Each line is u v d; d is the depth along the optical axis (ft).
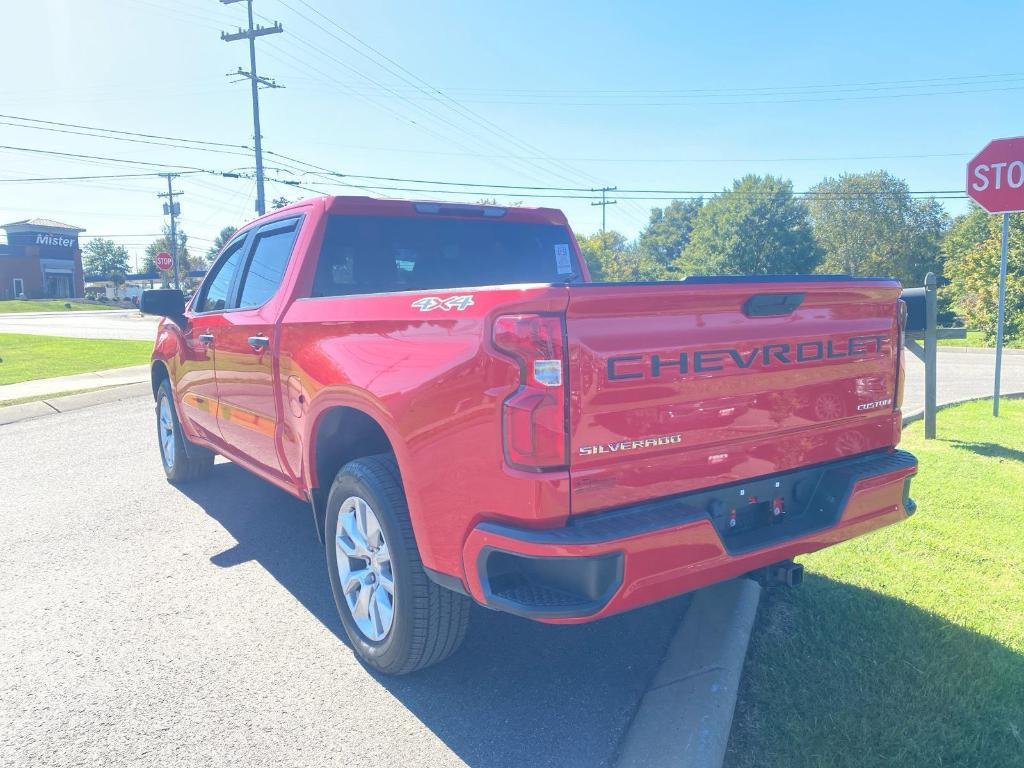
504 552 8.23
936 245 246.47
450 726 9.87
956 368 49.65
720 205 221.87
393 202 14.55
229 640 12.33
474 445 8.50
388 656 10.65
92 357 57.67
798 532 9.78
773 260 212.43
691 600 12.42
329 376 11.12
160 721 10.03
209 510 19.20
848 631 11.43
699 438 8.95
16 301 230.89
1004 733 8.93
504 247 16.11
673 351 8.62
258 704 10.43
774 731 9.12
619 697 10.48
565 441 7.97
